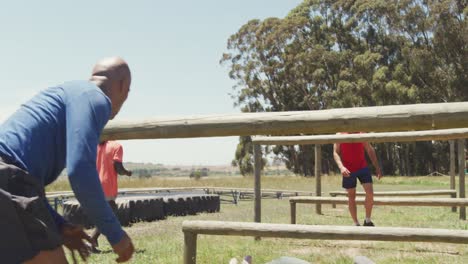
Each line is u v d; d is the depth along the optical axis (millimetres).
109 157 6680
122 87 2320
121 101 2352
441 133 7043
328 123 2572
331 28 62625
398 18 54844
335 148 7617
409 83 53656
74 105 2010
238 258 5297
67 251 5820
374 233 3994
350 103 55156
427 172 55406
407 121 2434
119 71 2307
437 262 5051
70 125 1954
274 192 20375
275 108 62344
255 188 6797
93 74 2311
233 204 16812
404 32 55812
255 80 61875
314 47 60344
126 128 2922
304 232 3920
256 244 6254
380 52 57875
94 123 1981
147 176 32469
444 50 51375
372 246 6082
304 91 60844
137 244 6734
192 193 17203
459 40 49719
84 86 2094
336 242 6379
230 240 6723
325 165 60062
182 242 6797
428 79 53344
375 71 55906
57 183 22391
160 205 11133
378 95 53156
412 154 56812
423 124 2414
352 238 4004
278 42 60000
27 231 1907
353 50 60688
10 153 1981
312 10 63188
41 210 1956
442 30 50156
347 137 7219
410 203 8219
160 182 28766
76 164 1869
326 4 62469
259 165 6797
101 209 1901
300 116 2629
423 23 53062
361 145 7488
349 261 5078
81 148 1897
